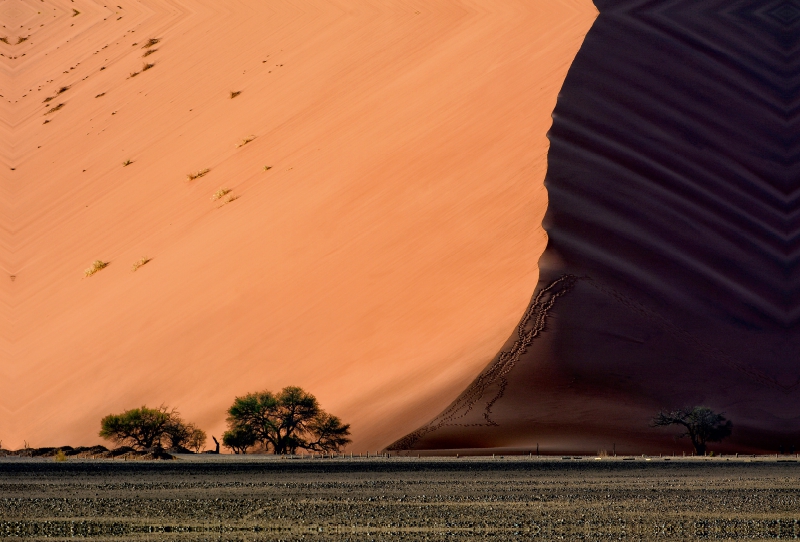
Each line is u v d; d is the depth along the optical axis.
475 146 131.38
